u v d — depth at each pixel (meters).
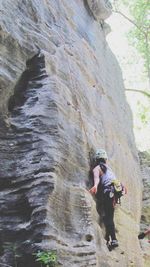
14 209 6.75
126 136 12.62
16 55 7.76
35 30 8.59
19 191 6.84
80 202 7.35
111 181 7.94
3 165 7.06
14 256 6.39
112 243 7.75
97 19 13.25
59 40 9.45
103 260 7.48
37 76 8.04
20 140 7.28
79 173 7.81
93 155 8.65
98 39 12.78
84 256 6.84
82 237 7.01
